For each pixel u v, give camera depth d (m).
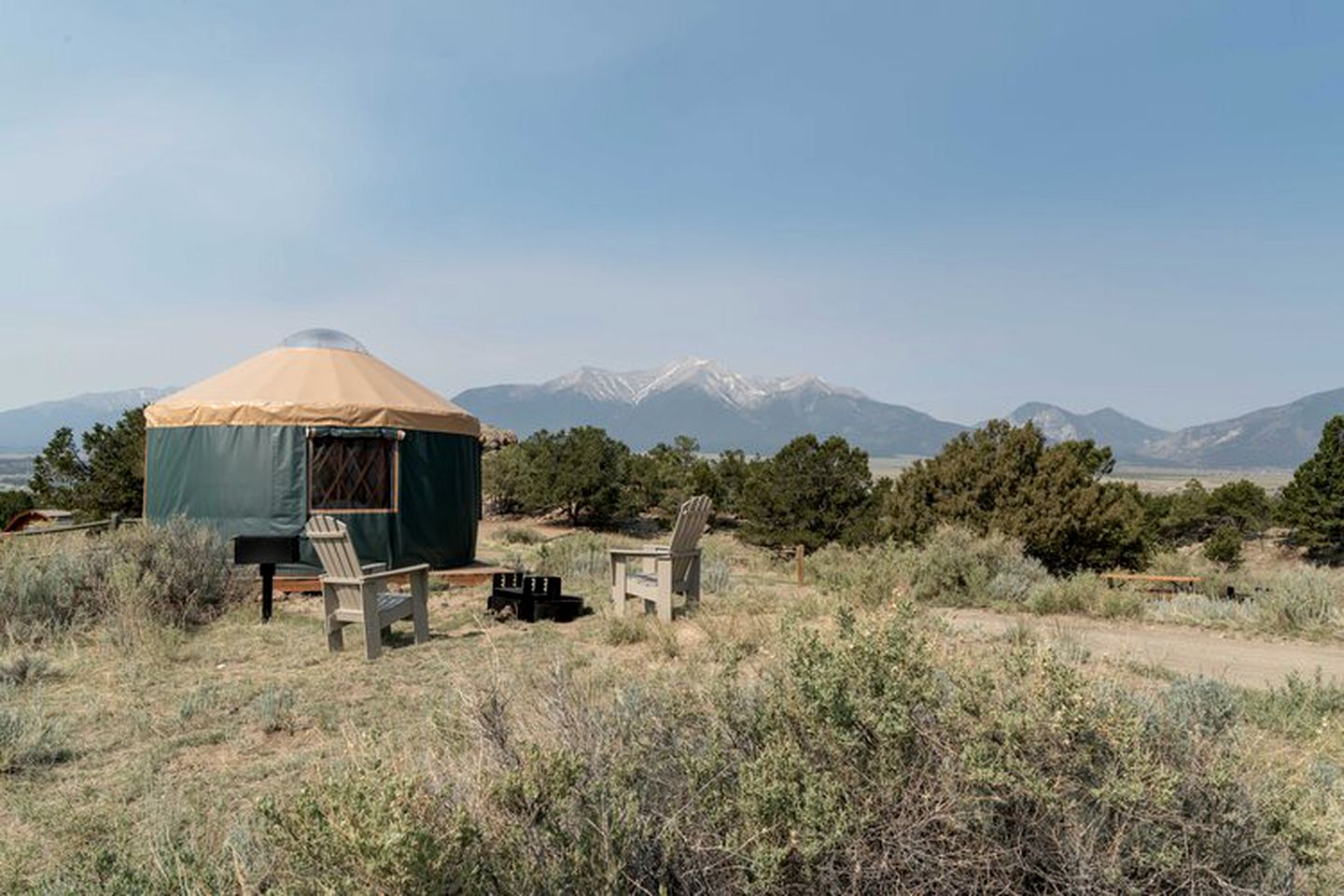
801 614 7.19
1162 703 3.19
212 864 2.90
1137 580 14.70
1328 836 2.55
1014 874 2.41
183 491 12.58
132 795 4.28
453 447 13.98
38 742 4.84
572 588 11.89
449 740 3.16
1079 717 2.44
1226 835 2.46
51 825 3.85
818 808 2.37
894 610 2.88
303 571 12.34
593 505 34.50
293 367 13.54
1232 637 9.09
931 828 2.44
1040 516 17.00
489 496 37.56
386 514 12.84
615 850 2.37
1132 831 2.41
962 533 13.33
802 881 2.42
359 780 2.16
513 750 2.93
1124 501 17.66
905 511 18.64
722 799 2.63
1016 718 2.45
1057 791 2.39
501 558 16.98
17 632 8.06
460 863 2.11
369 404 12.84
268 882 2.75
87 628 8.55
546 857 2.34
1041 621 9.88
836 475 27.89
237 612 9.69
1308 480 38.84
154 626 8.10
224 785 4.39
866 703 2.54
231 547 11.33
